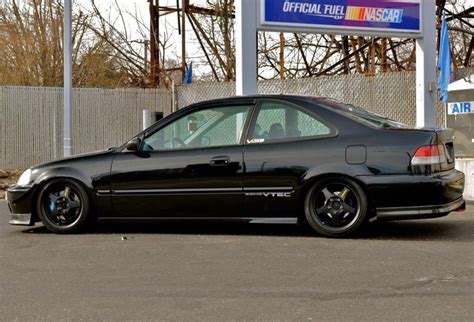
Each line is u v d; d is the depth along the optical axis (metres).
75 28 19.12
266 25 10.30
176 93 14.65
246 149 6.53
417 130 6.27
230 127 6.72
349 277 4.97
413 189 6.11
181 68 17.88
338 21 10.66
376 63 18.88
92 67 19.23
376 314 4.07
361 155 6.24
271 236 6.68
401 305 4.25
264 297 4.47
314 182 6.36
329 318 4.00
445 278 4.92
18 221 7.06
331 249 5.97
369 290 4.61
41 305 4.36
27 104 14.64
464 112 9.85
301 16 10.44
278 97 6.69
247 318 4.02
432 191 6.10
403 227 7.18
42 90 14.72
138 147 6.82
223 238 6.62
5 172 13.85
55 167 6.93
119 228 7.33
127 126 15.13
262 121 6.65
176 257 5.77
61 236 6.89
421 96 11.27
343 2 10.66
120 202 6.76
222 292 4.61
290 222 6.45
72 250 6.15
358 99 12.08
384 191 6.16
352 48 18.12
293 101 6.61
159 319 4.03
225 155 6.54
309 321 3.95
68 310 4.25
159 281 4.94
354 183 6.25
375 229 7.05
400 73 11.74
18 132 14.59
